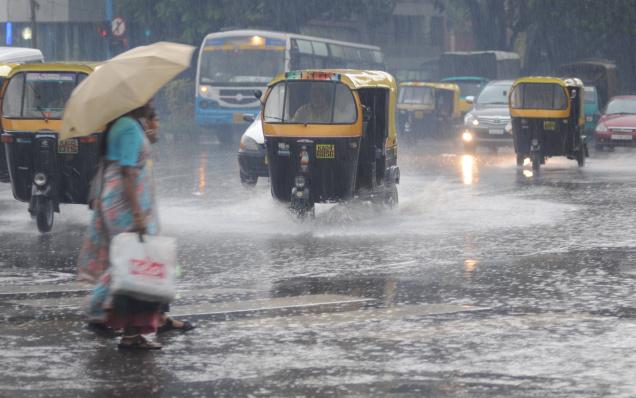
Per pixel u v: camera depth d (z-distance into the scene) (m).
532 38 99.44
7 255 20.81
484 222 26.11
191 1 78.94
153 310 12.85
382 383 11.24
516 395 10.78
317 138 26.03
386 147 28.53
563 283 17.55
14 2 90.62
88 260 13.53
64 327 14.07
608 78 92.00
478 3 99.12
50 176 24.23
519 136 44.97
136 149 13.07
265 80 65.38
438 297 16.30
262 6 78.62
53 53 90.56
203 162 49.69
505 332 13.73
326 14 96.00
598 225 25.52
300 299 16.14
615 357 12.38
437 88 78.50
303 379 11.41
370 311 15.18
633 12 91.81
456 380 11.36
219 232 24.28
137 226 12.99
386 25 127.62
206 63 65.88
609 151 61.66
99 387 11.13
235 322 14.40
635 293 16.62
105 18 87.44
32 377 11.53
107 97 12.98
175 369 11.86
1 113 24.70
